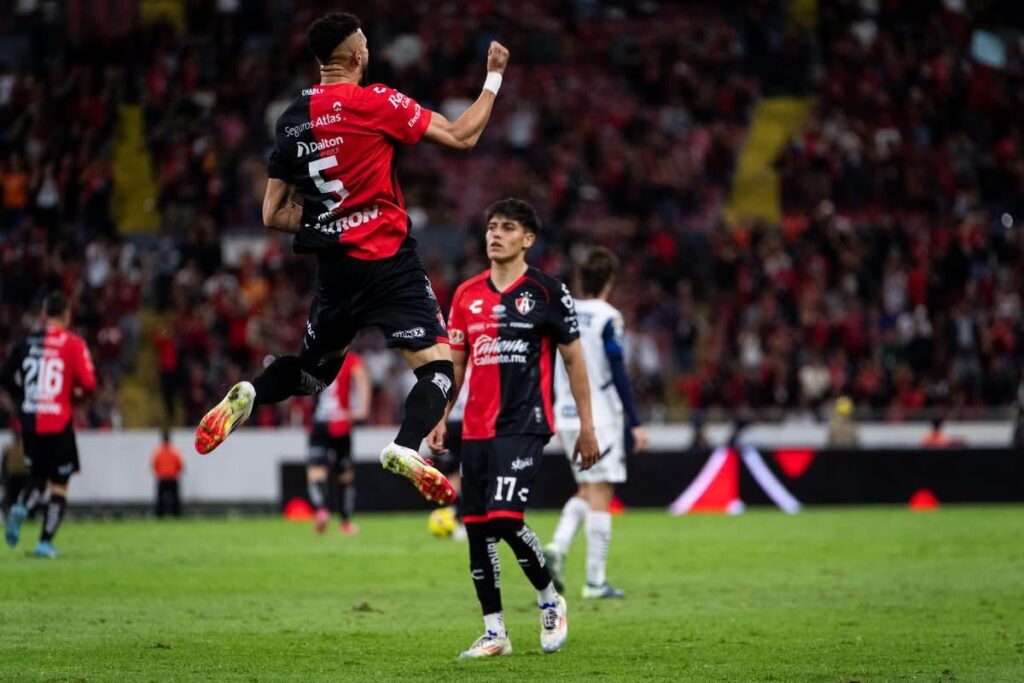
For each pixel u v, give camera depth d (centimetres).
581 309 3550
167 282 9300
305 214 2111
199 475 8150
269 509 8100
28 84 10731
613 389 3519
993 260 9575
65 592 3419
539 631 2770
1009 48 12406
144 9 11844
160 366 8494
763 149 11231
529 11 11888
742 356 8881
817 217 9719
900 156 10562
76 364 4416
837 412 7775
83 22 11606
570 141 10719
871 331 9075
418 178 10344
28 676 2153
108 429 8181
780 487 7356
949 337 8994
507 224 2508
